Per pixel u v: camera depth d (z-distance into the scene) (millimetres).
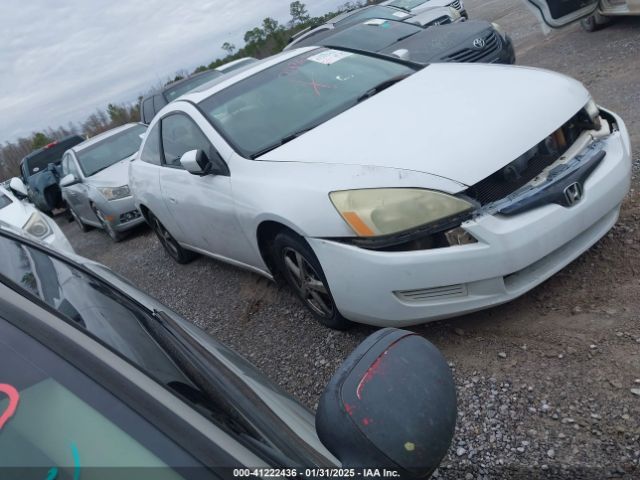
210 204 4027
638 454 2098
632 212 3611
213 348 1885
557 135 3117
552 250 2840
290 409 1699
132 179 5668
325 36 8820
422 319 2967
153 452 976
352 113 3676
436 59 6926
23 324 1079
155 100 11227
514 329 2996
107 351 1100
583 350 2662
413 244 2816
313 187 3102
